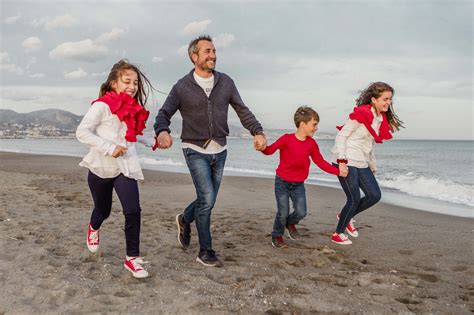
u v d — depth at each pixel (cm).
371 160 433
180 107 345
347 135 409
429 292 294
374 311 256
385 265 360
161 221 554
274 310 254
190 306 256
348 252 403
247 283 300
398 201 800
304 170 407
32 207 635
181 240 393
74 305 257
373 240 453
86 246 403
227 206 689
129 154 306
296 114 395
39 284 294
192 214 383
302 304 264
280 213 409
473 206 740
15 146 5191
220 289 288
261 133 358
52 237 441
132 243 309
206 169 340
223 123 347
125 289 285
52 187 905
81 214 584
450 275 333
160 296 274
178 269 335
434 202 788
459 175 1454
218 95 343
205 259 344
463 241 450
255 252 395
